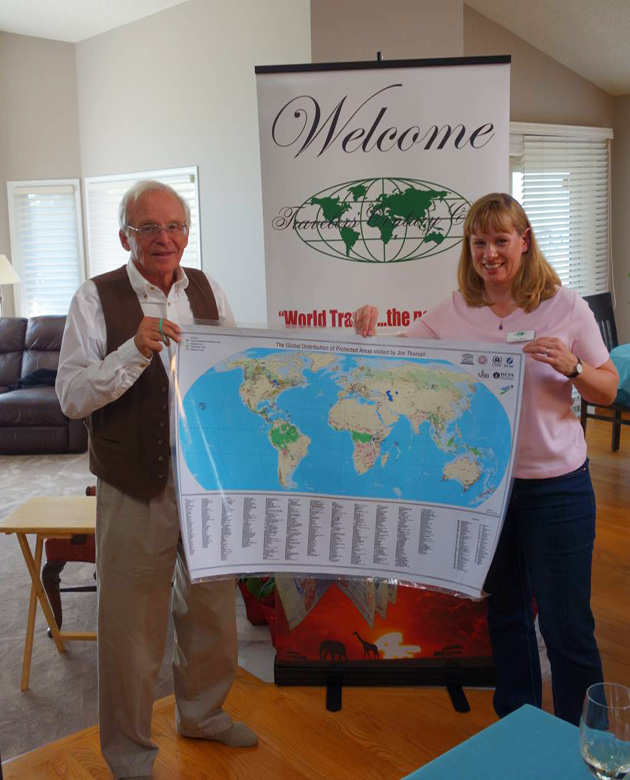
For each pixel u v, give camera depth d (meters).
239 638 3.14
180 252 2.14
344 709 2.63
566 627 2.14
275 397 2.02
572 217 6.83
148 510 2.12
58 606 3.27
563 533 2.10
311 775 2.29
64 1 6.12
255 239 5.57
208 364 2.02
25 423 6.37
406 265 2.46
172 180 6.28
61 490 5.44
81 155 7.44
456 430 1.99
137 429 2.09
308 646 2.75
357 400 2.01
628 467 5.38
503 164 2.38
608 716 1.11
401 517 2.01
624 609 3.30
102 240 7.39
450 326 2.19
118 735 2.22
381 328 2.47
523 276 2.07
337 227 2.45
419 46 4.20
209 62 5.68
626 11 5.41
